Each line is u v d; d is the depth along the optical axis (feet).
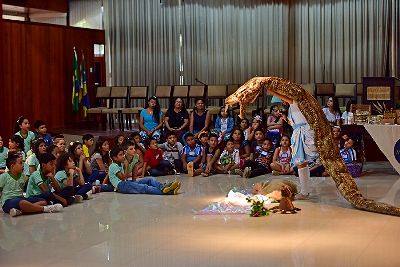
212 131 34.09
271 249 15.53
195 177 29.73
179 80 48.24
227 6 46.98
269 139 30.86
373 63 43.39
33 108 42.42
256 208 19.85
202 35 47.57
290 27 46.14
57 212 21.02
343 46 44.29
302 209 20.93
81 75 45.21
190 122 34.17
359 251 15.29
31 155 24.99
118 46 49.39
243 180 28.37
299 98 22.95
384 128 27.71
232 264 14.20
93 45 47.50
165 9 48.24
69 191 22.16
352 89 40.37
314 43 45.27
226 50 47.21
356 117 30.25
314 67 45.42
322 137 22.56
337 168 22.11
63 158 22.59
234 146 30.89
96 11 50.83
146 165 29.84
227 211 20.52
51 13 51.78
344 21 44.14
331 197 23.20
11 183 21.25
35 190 21.84
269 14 46.32
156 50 48.65
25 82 41.91
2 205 21.04
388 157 27.78
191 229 17.94
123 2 49.14
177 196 23.97
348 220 19.08
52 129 43.09
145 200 23.15
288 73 46.29
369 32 43.47
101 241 16.61
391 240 16.44
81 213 20.71
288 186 22.85
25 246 16.21
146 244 16.20
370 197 23.21
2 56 35.45
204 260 14.56
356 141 31.45
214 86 42.06
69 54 44.96
